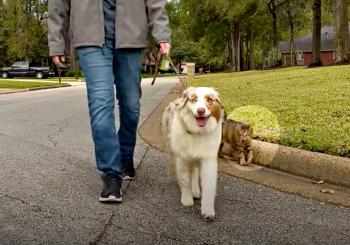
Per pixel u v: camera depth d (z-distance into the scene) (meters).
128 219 3.61
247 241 3.21
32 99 17.28
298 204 4.05
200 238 3.25
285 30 49.75
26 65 47.84
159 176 4.92
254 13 37.56
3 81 35.69
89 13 3.98
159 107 12.55
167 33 4.18
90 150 6.34
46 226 3.44
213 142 3.70
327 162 4.71
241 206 3.98
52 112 11.82
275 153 5.28
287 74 17.50
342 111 7.70
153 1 4.17
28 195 4.20
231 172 5.16
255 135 5.98
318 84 12.62
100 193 4.28
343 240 3.26
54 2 4.12
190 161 3.83
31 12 54.16
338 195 4.29
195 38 49.66
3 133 7.98
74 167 5.31
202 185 3.70
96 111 4.01
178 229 3.41
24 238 3.20
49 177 4.86
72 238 3.21
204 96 3.62
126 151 4.63
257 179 4.85
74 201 4.04
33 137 7.51
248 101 10.02
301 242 3.21
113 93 4.09
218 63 67.88
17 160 5.68
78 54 4.11
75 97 17.89
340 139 5.55
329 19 48.03
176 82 32.72
